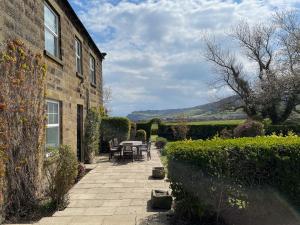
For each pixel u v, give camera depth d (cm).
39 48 873
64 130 1116
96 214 697
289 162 604
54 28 1059
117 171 1270
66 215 692
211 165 591
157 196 738
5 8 659
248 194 602
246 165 602
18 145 698
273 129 2505
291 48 2838
